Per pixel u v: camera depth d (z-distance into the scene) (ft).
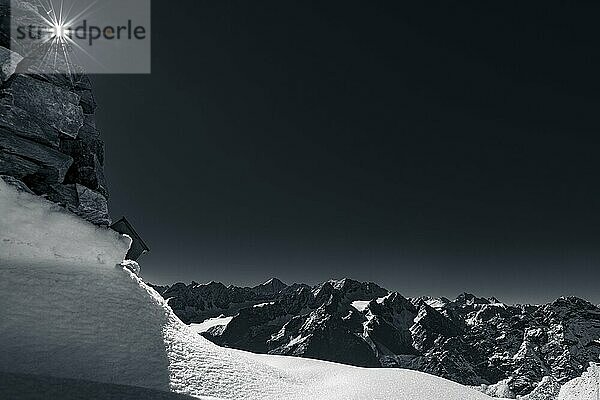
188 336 99.50
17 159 95.66
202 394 78.89
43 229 91.40
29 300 75.92
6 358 64.13
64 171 104.78
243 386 90.43
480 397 128.36
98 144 124.47
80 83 119.65
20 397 46.47
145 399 56.85
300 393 101.60
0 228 85.81
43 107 102.99
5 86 97.35
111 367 73.15
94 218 108.68
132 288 95.66
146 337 85.51
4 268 80.38
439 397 120.37
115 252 101.65
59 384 53.72
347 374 138.72
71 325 76.33
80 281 87.25
